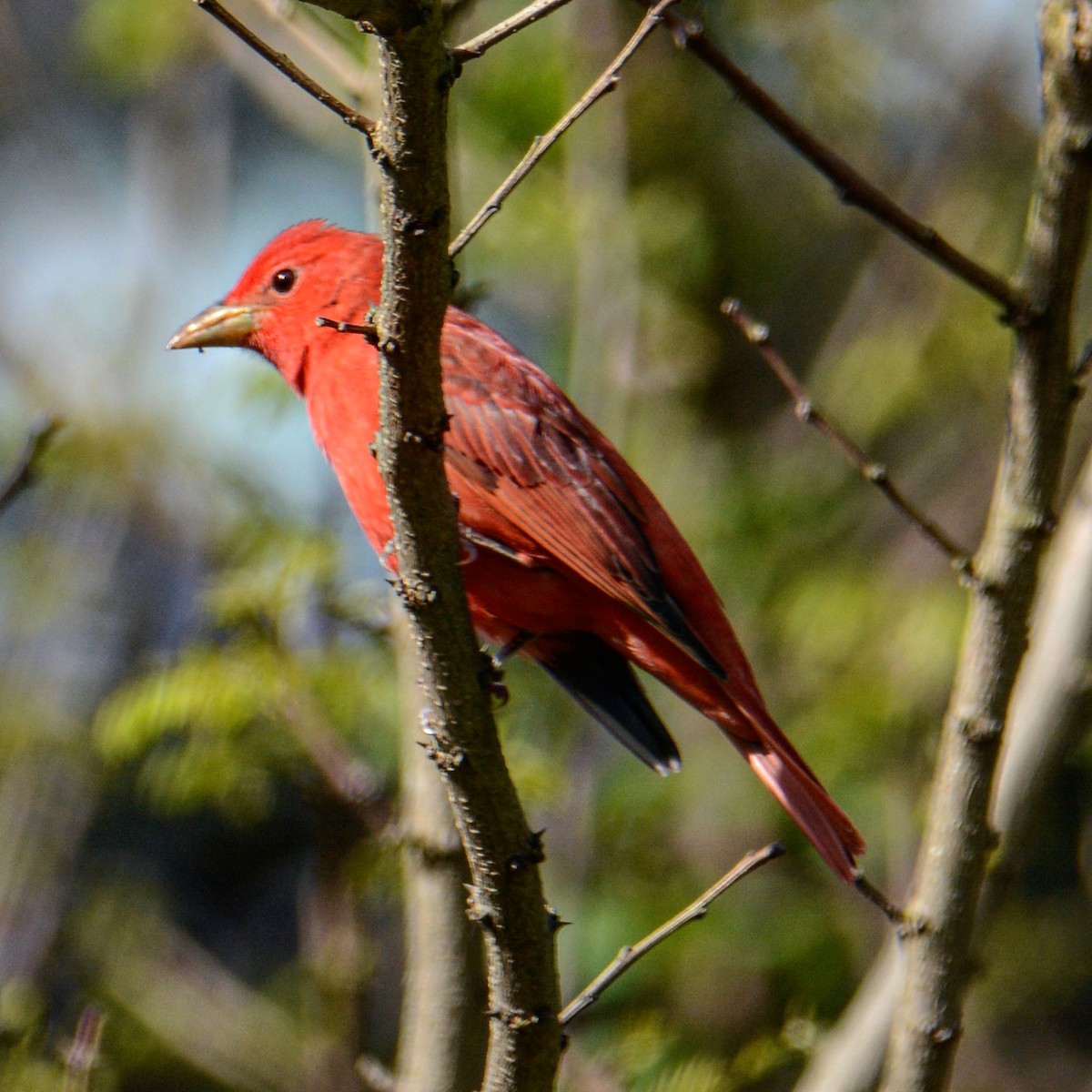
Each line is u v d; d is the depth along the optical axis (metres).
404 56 4.39
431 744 5.26
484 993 6.96
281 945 12.76
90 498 12.16
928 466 13.55
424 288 4.72
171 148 13.51
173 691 8.73
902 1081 6.07
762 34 14.07
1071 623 7.00
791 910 12.07
